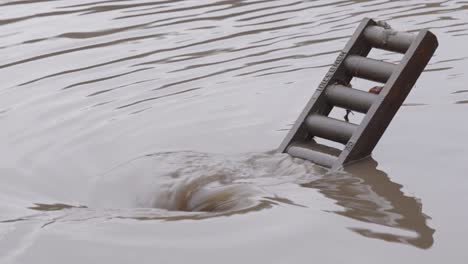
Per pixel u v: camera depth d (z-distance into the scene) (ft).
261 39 44.27
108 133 33.91
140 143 32.96
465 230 24.81
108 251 23.82
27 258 23.61
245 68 40.55
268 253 23.45
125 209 27.58
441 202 26.89
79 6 51.90
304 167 30.12
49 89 38.78
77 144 33.01
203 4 51.44
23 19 49.42
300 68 40.16
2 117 35.78
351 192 27.89
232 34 45.29
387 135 32.83
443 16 46.37
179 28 46.68
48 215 26.89
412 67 30.63
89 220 26.05
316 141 33.01
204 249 23.71
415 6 48.80
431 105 35.37
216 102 36.81
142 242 24.25
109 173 30.45
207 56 42.16
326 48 42.34
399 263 22.91
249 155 31.32
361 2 50.26
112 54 42.98
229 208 26.89
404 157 30.68
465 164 29.66
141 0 52.95
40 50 43.91
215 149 32.30
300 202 26.89
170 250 23.71
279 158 30.86
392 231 24.81
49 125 34.86
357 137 30.22
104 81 39.55
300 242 24.02
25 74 40.78
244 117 35.22
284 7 50.03
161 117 35.42
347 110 32.40
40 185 29.76
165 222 25.62
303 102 36.45
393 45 31.65
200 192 28.22
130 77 39.91
